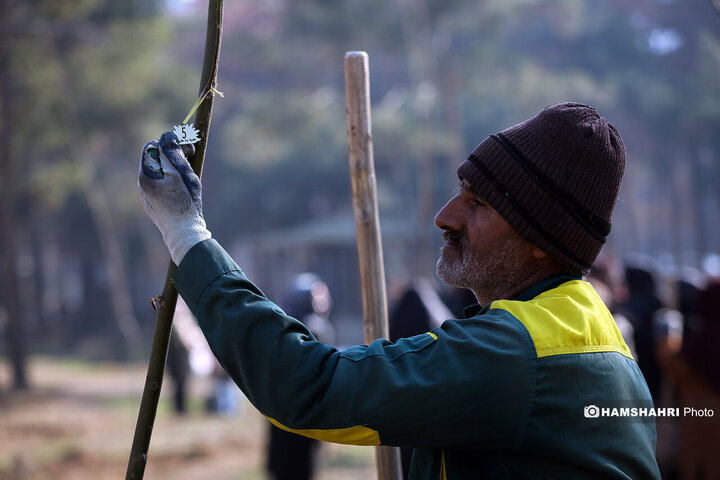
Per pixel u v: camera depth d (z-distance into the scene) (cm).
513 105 2950
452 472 149
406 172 3164
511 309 148
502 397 138
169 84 2122
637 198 4556
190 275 149
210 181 3791
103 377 1906
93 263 3206
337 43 2314
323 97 2845
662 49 3195
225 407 1262
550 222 155
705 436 368
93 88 1861
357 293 3150
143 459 163
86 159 2039
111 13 1834
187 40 3906
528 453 141
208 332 146
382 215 3098
